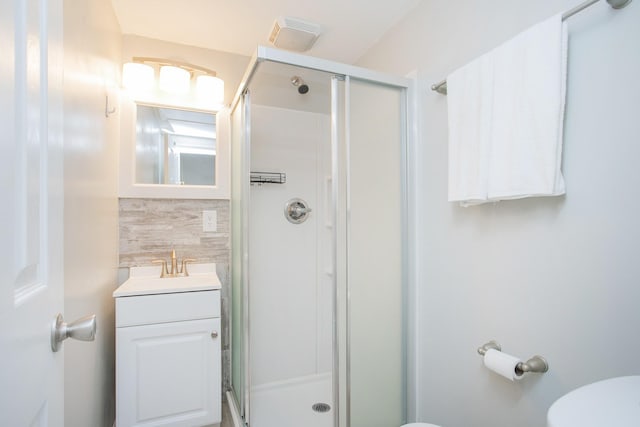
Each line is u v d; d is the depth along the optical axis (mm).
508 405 1175
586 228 937
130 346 1520
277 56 1370
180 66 1980
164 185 1983
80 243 1124
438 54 1501
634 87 837
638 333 831
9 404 446
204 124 2090
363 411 1527
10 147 459
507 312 1178
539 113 965
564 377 994
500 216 1208
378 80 1556
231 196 2158
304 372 2340
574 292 969
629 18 847
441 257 1482
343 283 1507
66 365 988
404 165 1639
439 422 1484
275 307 2270
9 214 456
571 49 975
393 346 1605
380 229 1583
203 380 1632
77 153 1080
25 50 507
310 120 2307
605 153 894
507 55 1064
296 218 2305
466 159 1204
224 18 1793
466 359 1350
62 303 675
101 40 1426
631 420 597
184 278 1887
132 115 1903
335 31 1894
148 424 1534
